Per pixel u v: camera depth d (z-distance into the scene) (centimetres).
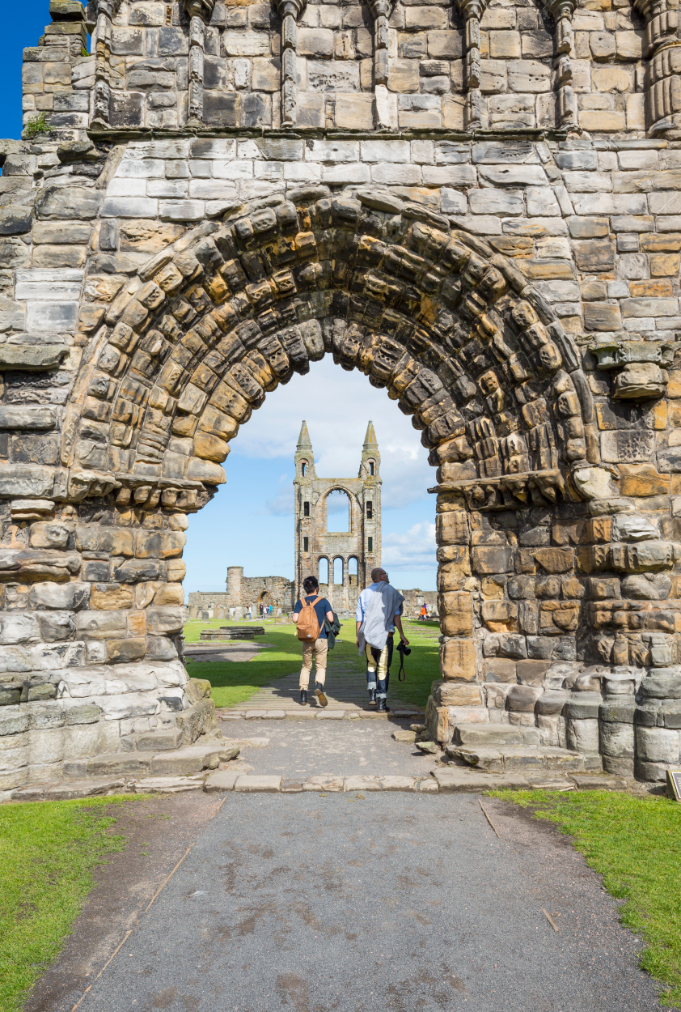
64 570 711
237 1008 312
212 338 828
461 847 489
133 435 789
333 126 820
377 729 871
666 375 745
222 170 797
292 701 1044
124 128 791
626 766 665
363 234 813
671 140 806
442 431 838
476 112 809
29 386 738
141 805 581
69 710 676
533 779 645
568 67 817
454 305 826
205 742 776
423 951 357
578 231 791
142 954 353
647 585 699
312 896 417
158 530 820
